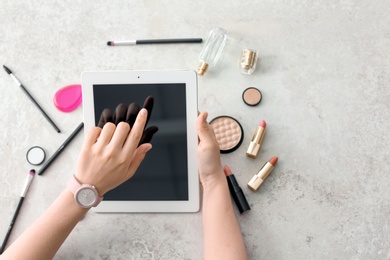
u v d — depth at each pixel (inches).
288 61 35.3
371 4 35.4
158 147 32.9
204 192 32.5
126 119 31.7
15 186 35.6
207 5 35.7
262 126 34.0
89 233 34.7
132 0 35.9
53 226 29.3
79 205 29.5
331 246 34.1
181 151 32.9
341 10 35.4
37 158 35.3
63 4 36.1
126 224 34.7
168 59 35.6
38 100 35.7
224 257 30.0
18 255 28.4
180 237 34.5
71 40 35.9
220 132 34.7
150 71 32.3
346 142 34.8
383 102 35.0
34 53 36.0
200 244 34.4
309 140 34.9
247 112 35.1
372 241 34.2
